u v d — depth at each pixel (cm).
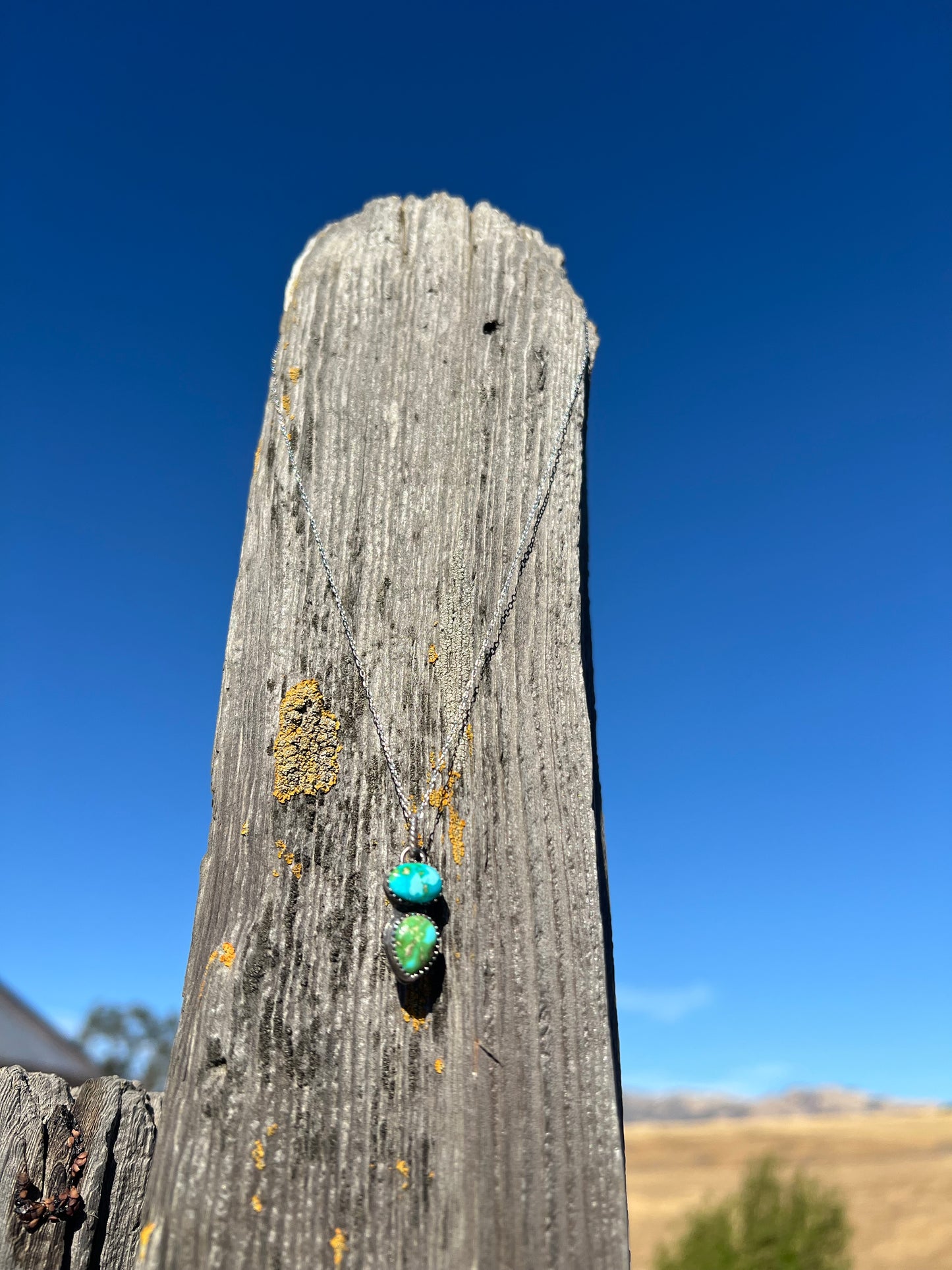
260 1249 24
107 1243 29
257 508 32
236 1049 26
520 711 29
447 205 36
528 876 27
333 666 30
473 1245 24
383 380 33
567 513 32
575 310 34
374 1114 25
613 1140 25
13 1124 30
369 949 27
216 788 29
